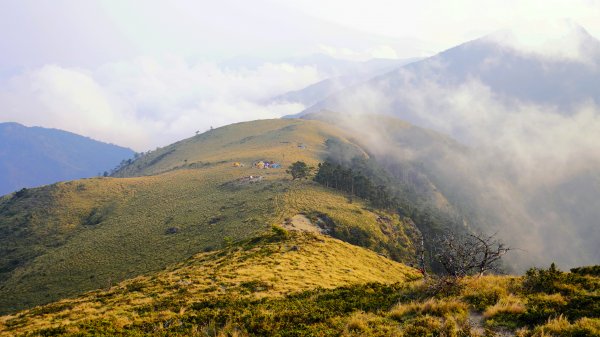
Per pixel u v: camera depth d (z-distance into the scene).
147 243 97.50
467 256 16.92
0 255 110.88
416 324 12.16
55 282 82.88
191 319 17.09
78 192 157.25
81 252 98.25
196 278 31.95
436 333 11.51
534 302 12.80
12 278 90.75
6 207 150.00
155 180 178.50
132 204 142.50
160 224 112.12
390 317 13.79
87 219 133.62
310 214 110.38
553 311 11.66
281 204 116.94
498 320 12.05
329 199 132.00
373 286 20.73
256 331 13.80
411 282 19.72
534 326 11.28
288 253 43.50
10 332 20.92
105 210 139.00
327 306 16.78
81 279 82.00
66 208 141.25
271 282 29.55
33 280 85.81
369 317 13.95
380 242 107.62
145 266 82.00
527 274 16.14
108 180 176.62
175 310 21.72
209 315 17.16
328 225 106.38
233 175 173.75
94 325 18.16
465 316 12.74
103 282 77.62
